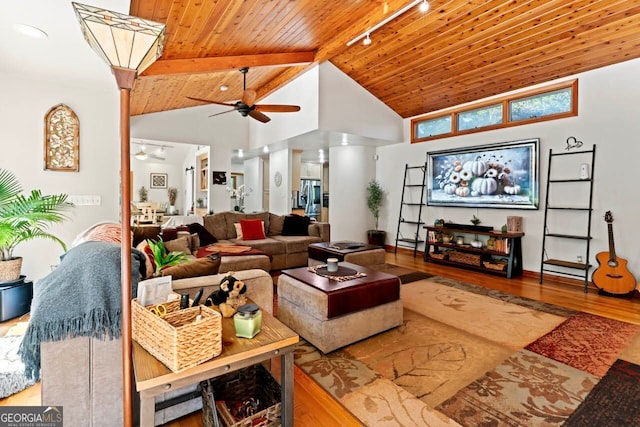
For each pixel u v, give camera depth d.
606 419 1.64
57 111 3.41
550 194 4.43
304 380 2.01
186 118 6.79
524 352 2.35
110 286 1.39
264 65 4.38
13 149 3.24
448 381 1.99
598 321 2.94
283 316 2.77
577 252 4.20
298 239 5.18
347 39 4.11
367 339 2.55
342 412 1.71
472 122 5.39
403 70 5.01
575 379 2.00
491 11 3.63
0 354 2.14
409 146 6.37
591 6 3.24
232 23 3.26
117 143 3.73
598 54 3.74
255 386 1.64
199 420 1.64
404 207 6.52
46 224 3.37
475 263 4.95
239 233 5.12
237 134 7.45
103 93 3.64
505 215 4.94
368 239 6.93
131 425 1.18
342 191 7.04
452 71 4.70
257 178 8.79
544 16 3.49
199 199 8.68
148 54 1.15
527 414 1.68
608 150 3.90
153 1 2.58
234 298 1.52
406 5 3.37
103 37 1.06
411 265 5.34
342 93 5.47
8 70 3.10
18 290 2.82
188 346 1.06
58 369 1.30
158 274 1.78
